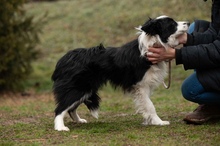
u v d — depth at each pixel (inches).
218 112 264.7
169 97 443.5
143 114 269.0
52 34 829.8
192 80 253.0
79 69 261.3
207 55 236.5
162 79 270.7
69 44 775.1
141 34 263.4
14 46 546.9
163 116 305.6
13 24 556.1
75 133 245.8
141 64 260.4
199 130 242.1
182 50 240.4
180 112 324.8
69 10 954.1
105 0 953.5
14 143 225.9
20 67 570.6
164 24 257.6
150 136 230.1
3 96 546.0
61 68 266.1
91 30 816.3
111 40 748.0
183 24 259.4
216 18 254.8
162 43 257.1
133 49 263.7
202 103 259.9
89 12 904.3
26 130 264.8
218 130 239.9
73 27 852.0
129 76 264.2
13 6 554.9
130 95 272.4
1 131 265.6
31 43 585.0
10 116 339.0
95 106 281.4
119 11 865.5
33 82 615.5
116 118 309.6
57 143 222.4
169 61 271.6
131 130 249.8
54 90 266.5
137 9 843.4
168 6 799.1
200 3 751.7
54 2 1067.9
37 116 337.1
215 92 249.8
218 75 243.0
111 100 453.7
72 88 260.8
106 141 221.5
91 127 266.2
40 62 709.3
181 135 231.5
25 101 490.3
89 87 263.9
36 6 1028.5
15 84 576.1
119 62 262.1
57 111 264.2
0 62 538.9
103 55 265.3
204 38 257.0
